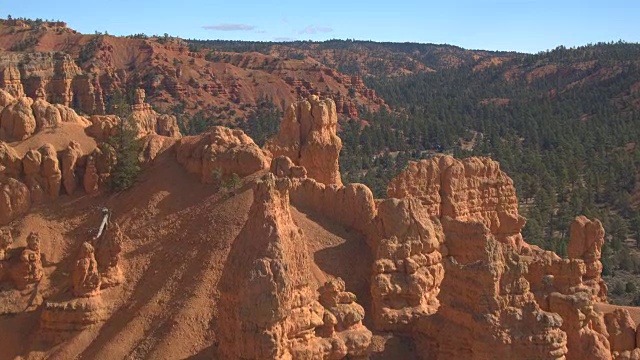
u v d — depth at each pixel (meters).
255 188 46.50
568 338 49.12
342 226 65.00
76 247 64.19
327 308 49.41
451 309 49.69
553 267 52.41
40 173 68.12
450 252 61.12
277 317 42.34
